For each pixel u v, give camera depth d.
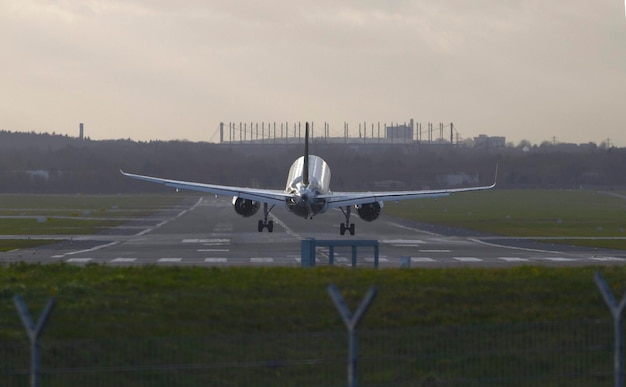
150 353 75.94
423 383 73.94
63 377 71.94
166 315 84.69
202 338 77.06
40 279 100.75
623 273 110.00
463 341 82.06
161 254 187.50
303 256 144.50
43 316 56.09
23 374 70.31
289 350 78.81
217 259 174.38
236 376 74.81
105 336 78.31
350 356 57.94
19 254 187.00
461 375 77.00
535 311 90.44
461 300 93.06
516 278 103.44
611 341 82.88
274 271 108.06
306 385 73.75
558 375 73.44
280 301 89.25
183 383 73.56
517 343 82.25
